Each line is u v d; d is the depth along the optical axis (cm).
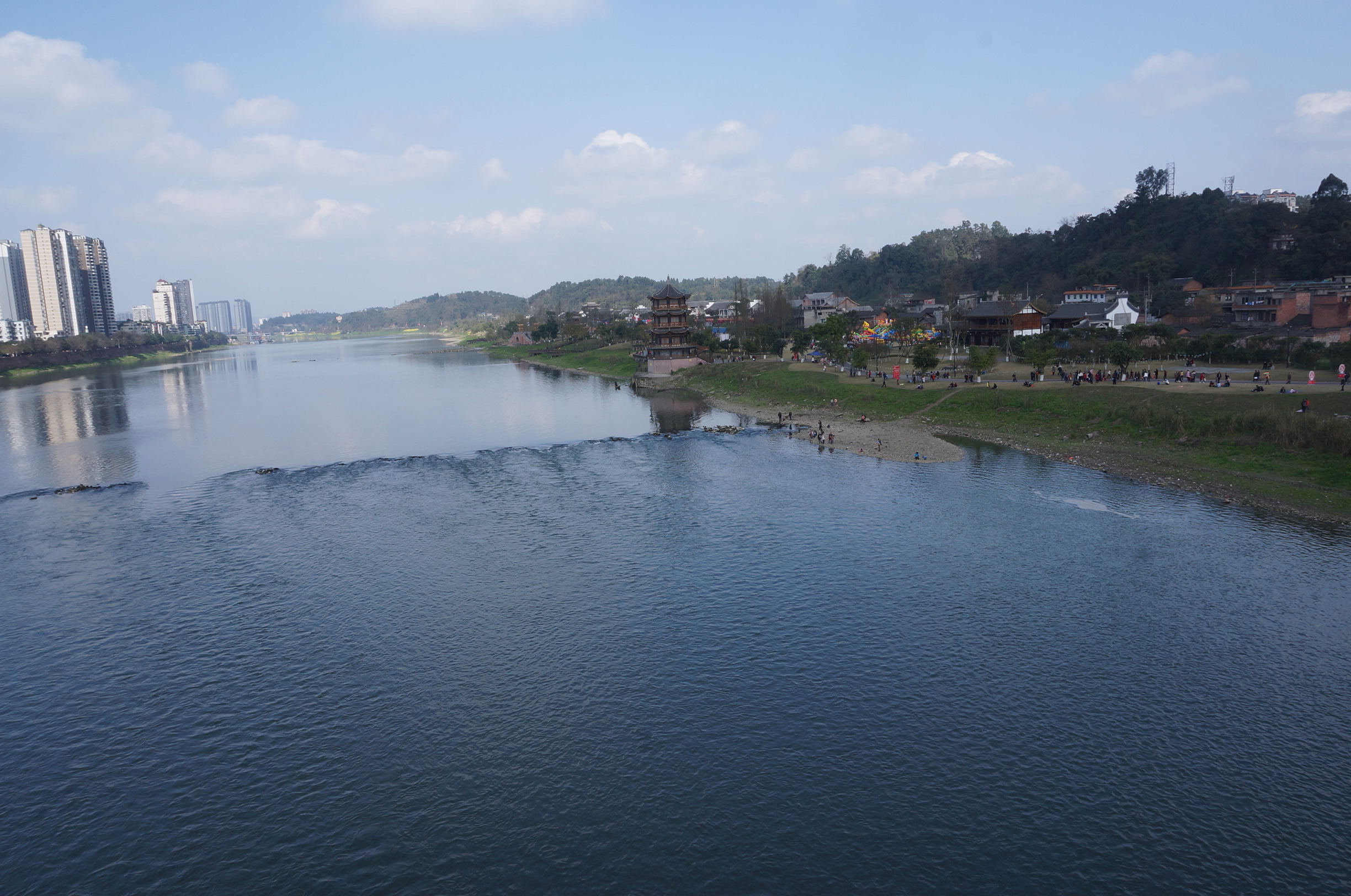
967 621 5472
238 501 9094
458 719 4456
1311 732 4162
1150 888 3200
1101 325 18350
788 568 6525
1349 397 9775
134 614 5912
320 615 5803
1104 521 7431
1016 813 3647
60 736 4397
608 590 6150
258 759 4150
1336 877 3238
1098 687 4622
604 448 11994
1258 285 19950
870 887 3234
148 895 3297
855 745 4159
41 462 11594
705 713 4462
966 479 9175
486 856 3447
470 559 6900
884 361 18862
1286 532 6944
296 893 3272
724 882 3278
